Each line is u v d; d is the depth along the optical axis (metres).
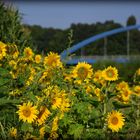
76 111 5.66
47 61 6.03
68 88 5.87
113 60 21.91
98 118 5.71
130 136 5.76
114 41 77.62
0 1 9.20
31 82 5.76
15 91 5.64
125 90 6.58
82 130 5.41
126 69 20.73
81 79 5.92
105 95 6.01
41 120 4.82
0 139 4.71
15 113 4.91
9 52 6.40
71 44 6.04
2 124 4.91
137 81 7.38
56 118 5.09
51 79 5.74
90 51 73.19
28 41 8.84
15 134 4.77
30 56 6.60
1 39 8.34
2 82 5.56
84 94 5.86
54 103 5.02
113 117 5.54
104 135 5.57
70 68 6.12
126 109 7.10
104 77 6.03
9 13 9.04
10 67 6.17
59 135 5.33
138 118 6.57
